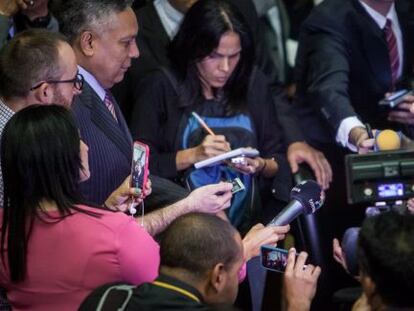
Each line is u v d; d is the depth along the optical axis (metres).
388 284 4.41
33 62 5.93
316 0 11.03
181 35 7.53
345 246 5.52
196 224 4.89
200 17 7.40
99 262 5.16
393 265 4.38
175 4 8.14
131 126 7.61
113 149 6.55
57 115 5.24
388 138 6.79
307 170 8.05
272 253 5.67
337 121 7.87
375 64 8.31
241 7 8.70
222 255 4.86
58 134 5.20
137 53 6.79
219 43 7.37
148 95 7.61
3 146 5.24
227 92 7.66
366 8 8.24
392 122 8.38
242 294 7.52
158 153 7.60
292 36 11.00
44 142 5.17
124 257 5.18
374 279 4.46
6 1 7.39
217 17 7.38
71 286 5.20
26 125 5.20
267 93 7.87
